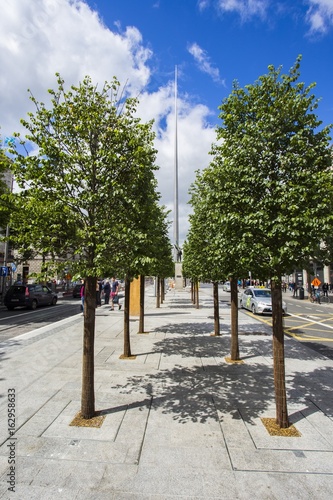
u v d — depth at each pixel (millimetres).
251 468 3410
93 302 4723
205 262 9633
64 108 4758
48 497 2924
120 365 7164
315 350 9625
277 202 4320
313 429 4316
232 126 5109
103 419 4508
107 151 4629
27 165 4461
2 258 30453
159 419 4539
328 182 4246
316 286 28656
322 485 3148
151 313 17516
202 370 6883
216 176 5160
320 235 4141
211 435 4105
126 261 4707
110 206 4770
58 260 4727
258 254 4426
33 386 5773
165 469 3369
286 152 4609
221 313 17406
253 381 6207
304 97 4723
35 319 16188
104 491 3020
